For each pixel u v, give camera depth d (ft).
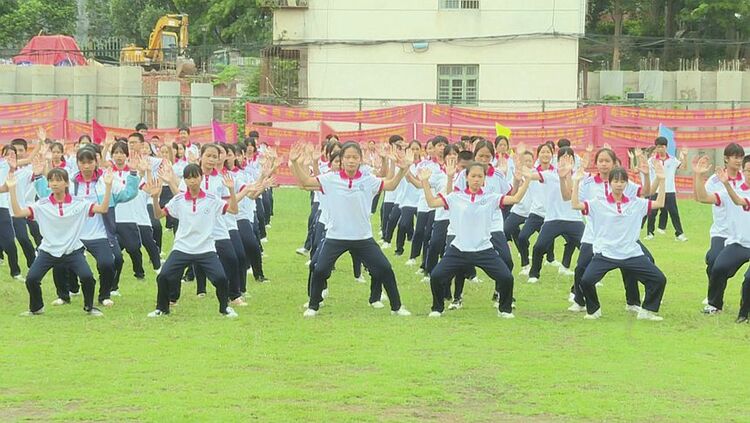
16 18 157.28
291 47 112.27
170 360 30.68
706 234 70.28
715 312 40.06
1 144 86.99
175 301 40.57
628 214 38.22
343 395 26.71
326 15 111.14
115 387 27.40
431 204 38.65
